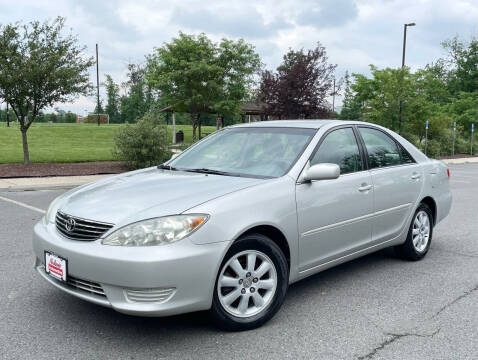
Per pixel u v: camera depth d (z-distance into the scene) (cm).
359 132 477
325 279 475
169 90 2311
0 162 1573
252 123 495
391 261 543
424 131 2819
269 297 358
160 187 367
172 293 306
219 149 459
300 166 395
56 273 338
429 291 443
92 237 322
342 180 425
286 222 366
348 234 432
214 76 2272
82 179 1272
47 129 3253
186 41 2258
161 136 1555
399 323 368
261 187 361
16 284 444
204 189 354
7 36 1408
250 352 316
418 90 2584
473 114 3669
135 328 350
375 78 2634
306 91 2192
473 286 459
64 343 326
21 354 309
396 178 492
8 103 1485
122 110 7288
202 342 329
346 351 320
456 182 1431
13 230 672
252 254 346
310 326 360
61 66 1484
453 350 324
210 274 318
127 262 299
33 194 1045
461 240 654
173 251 304
